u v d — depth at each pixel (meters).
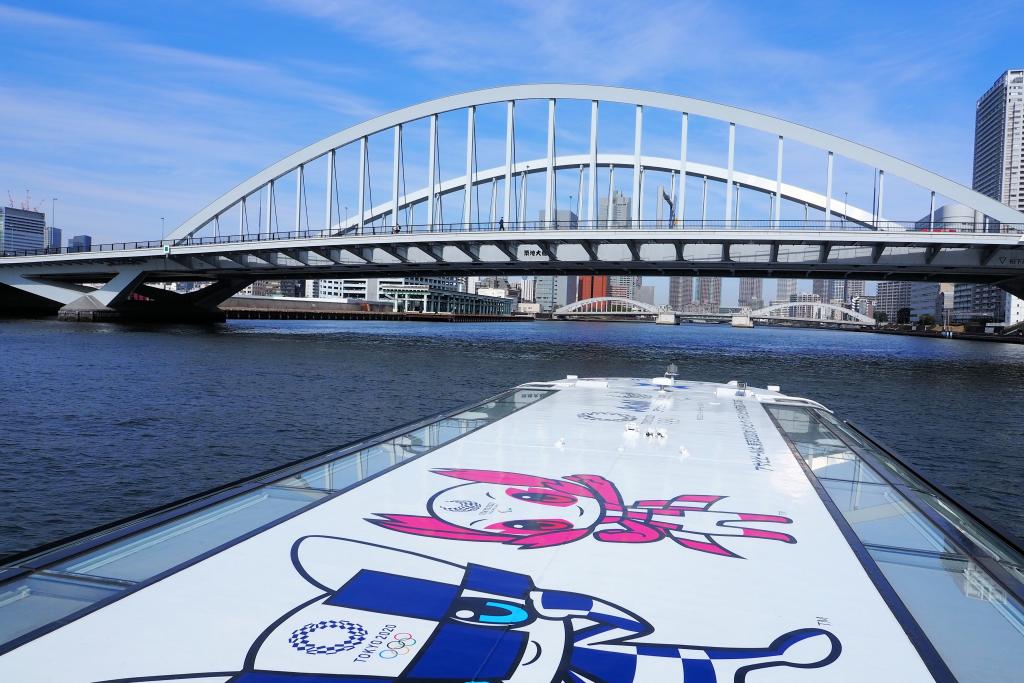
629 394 14.14
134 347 58.69
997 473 20.28
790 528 5.40
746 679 3.16
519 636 3.52
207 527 5.09
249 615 3.68
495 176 93.81
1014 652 3.53
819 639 3.57
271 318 183.88
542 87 74.88
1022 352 104.94
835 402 36.34
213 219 88.31
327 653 3.31
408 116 80.75
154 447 20.66
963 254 53.50
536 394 14.02
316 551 4.65
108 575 4.17
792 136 64.25
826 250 54.91
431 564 4.47
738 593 4.14
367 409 28.94
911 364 68.44
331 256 73.44
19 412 26.22
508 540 4.98
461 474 6.92
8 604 3.77
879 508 5.98
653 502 6.09
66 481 16.73
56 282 101.50
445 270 75.69
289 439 22.25
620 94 71.88
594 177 73.06
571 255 62.78
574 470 7.23
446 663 3.21
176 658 3.24
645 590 4.15
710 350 89.75
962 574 4.49
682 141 69.25
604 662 3.26
